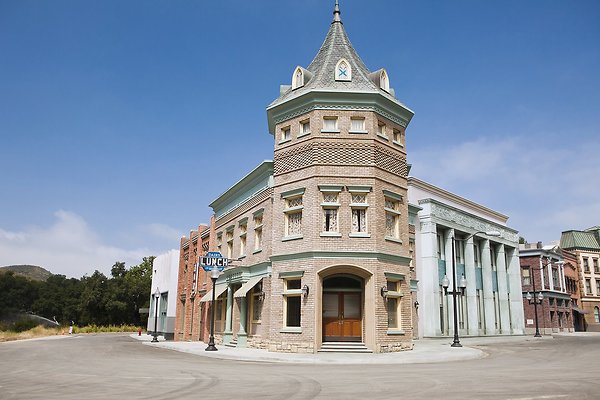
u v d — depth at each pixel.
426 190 41.72
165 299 52.59
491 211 51.72
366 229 23.66
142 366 17.62
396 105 25.58
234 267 29.12
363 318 23.17
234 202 33.94
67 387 12.06
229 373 14.99
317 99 24.62
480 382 12.48
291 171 25.05
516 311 50.38
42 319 94.50
